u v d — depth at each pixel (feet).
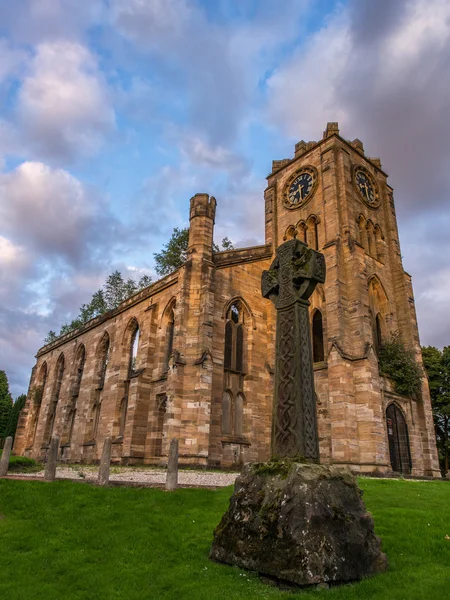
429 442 135.33
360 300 130.82
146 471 100.27
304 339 42.52
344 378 119.65
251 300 142.00
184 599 30.30
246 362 135.64
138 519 50.08
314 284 44.68
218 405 121.90
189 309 125.18
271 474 36.88
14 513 52.44
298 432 38.83
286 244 47.44
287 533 32.40
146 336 148.77
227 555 36.42
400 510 53.57
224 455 119.75
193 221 136.15
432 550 39.60
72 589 32.99
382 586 30.48
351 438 114.62
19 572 36.01
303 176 164.76
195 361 117.80
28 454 220.02
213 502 58.39
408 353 139.33
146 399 140.15
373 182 165.78
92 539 44.27
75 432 179.93
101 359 184.75
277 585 31.45
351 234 141.18
